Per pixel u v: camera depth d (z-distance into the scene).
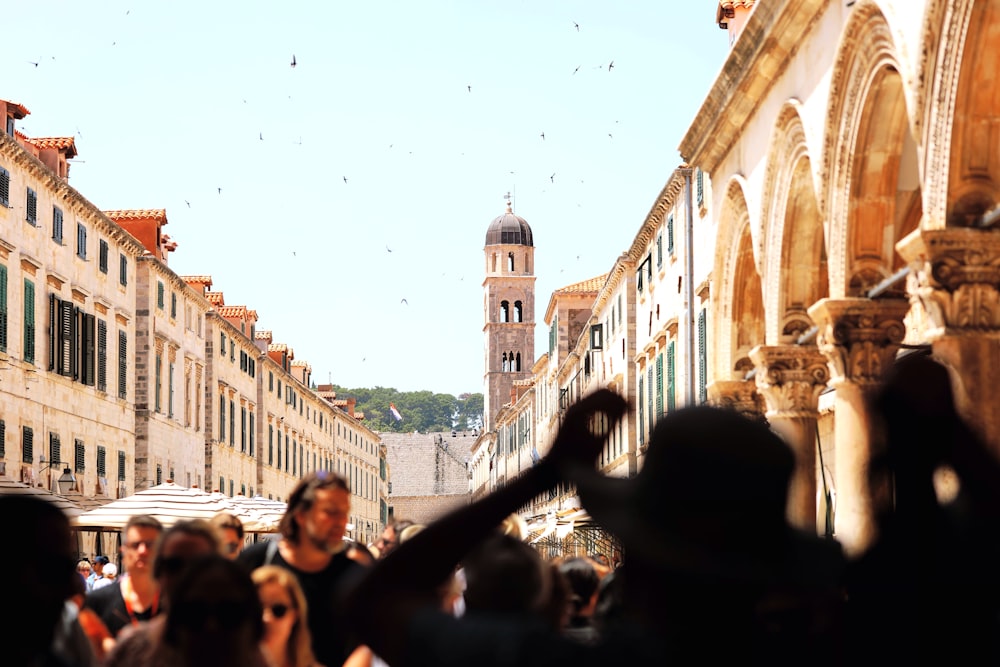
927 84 15.14
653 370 41.88
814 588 2.48
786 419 23.56
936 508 3.20
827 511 21.59
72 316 46.31
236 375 76.00
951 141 14.90
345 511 8.43
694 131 28.58
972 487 3.24
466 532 2.65
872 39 17.33
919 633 2.95
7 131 43.28
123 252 53.97
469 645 2.45
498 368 144.12
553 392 79.50
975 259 15.16
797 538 2.61
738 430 2.52
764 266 24.05
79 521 21.34
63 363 45.34
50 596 4.76
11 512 4.73
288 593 7.37
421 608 2.57
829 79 19.44
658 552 2.44
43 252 43.88
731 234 27.50
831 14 19.52
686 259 34.62
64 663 5.22
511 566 4.93
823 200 19.77
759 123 24.42
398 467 176.88
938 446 3.26
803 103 21.25
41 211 43.66
